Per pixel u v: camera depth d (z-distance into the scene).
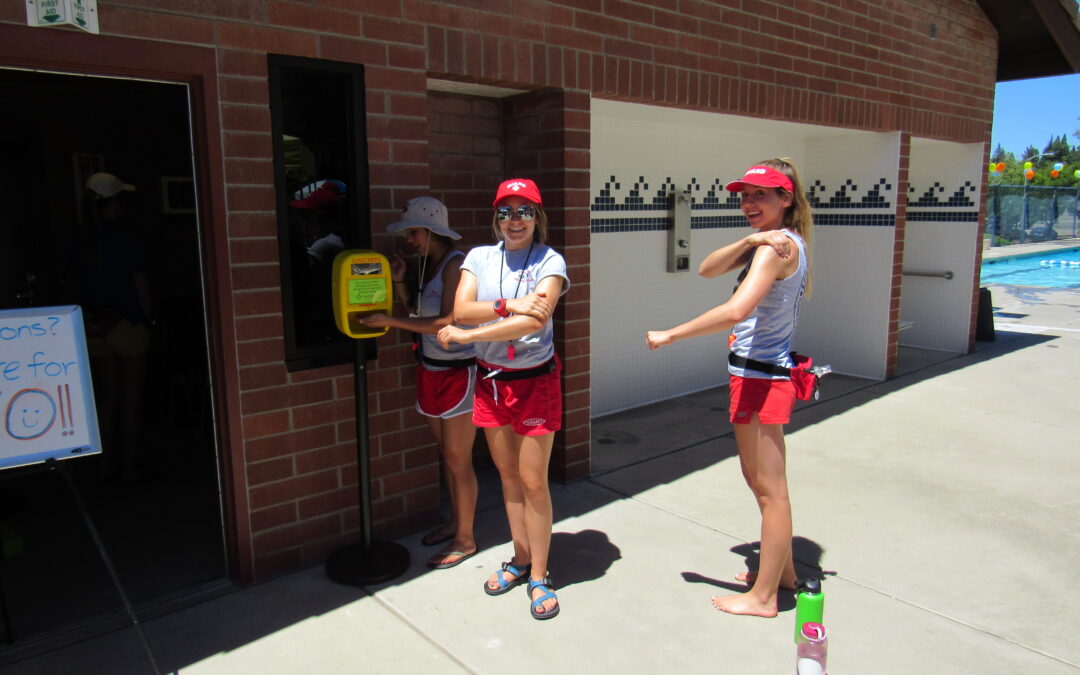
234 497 3.48
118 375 4.79
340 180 3.70
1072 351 9.08
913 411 6.50
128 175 6.39
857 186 7.65
